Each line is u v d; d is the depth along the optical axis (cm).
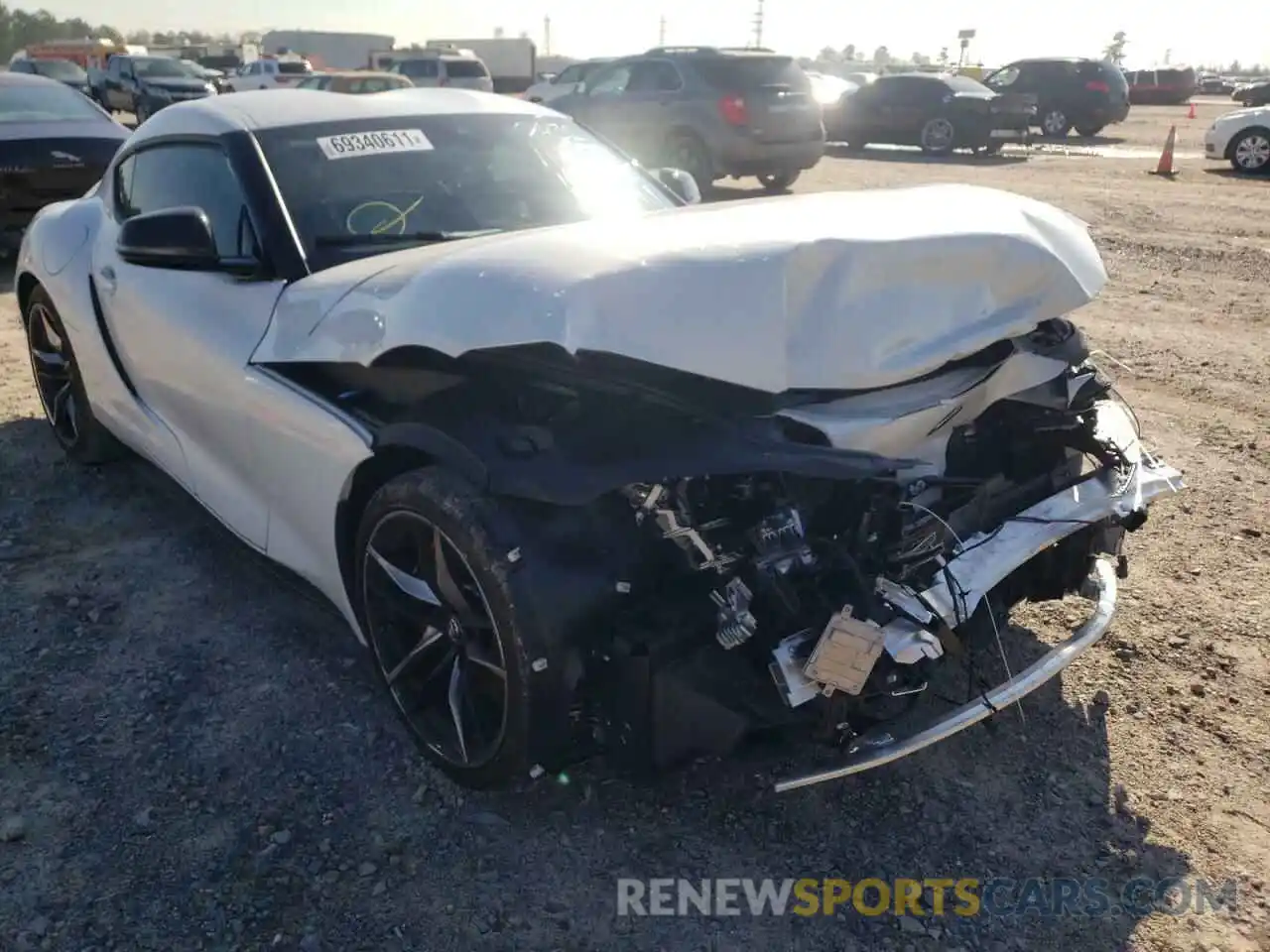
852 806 260
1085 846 248
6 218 787
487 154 361
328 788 265
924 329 235
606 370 228
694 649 224
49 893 232
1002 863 243
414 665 263
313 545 294
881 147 2130
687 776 266
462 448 230
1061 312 257
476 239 284
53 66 2952
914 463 212
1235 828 252
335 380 282
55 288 415
